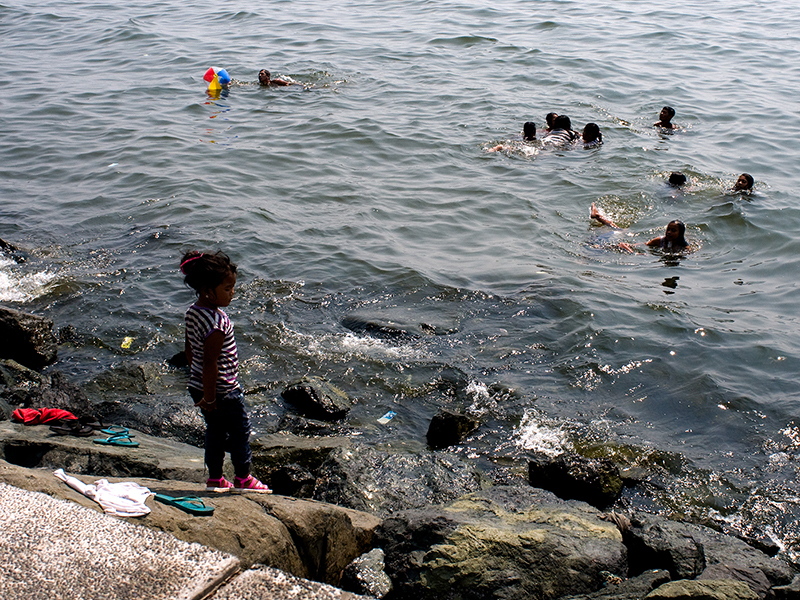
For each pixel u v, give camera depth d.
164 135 16.61
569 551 5.16
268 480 6.66
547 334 9.44
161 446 6.24
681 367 8.71
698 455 7.32
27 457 5.56
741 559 5.63
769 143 16.42
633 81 20.83
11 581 3.22
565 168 15.07
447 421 7.56
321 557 4.70
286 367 8.80
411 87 20.11
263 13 28.94
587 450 7.42
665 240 12.02
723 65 22.47
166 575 3.34
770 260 11.66
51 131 16.91
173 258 11.29
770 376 8.52
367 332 9.50
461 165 15.28
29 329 8.65
